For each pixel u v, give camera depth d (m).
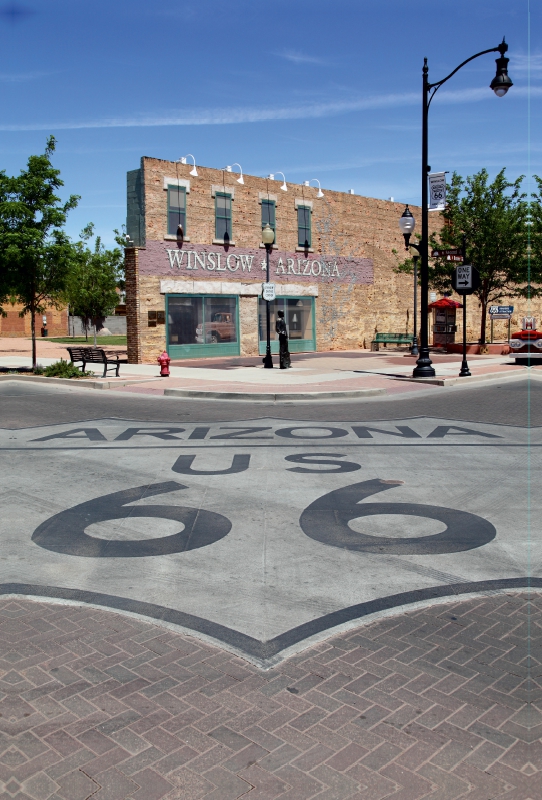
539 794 3.21
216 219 30.02
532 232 32.84
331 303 35.50
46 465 9.96
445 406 16.11
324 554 6.38
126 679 4.24
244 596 5.47
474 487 8.68
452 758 3.47
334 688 4.12
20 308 59.91
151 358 28.20
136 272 27.58
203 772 3.39
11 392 19.30
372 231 37.38
